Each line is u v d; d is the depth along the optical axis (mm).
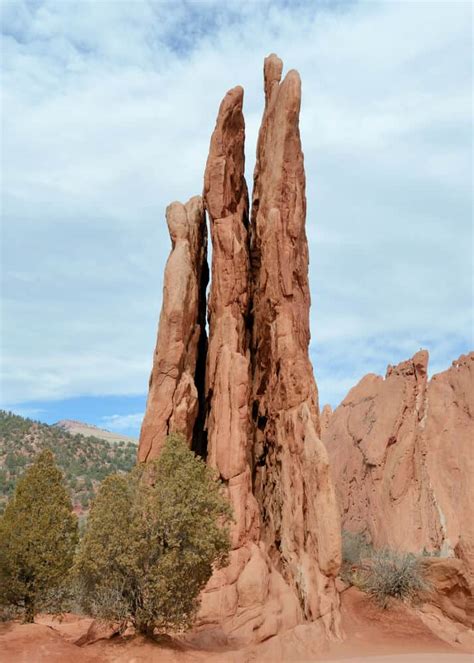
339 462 41312
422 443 37281
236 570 26359
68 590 28328
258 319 33562
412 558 31234
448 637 28125
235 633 24719
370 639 26578
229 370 29688
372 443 38406
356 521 37719
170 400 29672
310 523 27750
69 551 28359
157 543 22656
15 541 27750
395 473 36344
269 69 36062
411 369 40000
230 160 34156
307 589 26719
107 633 24984
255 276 34719
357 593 31094
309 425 29047
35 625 24312
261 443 32969
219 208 33219
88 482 107000
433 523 34469
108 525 22594
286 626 25547
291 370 30156
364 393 44094
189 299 31281
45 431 140875
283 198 32094
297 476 28812
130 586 22562
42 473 29344
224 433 28828
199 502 23422
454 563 30172
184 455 24609
